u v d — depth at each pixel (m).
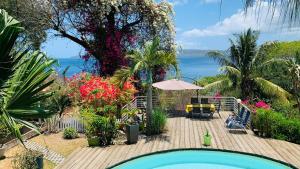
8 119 4.70
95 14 24.50
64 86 19.31
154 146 14.84
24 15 22.56
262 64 30.08
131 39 25.72
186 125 18.70
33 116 5.00
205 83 34.09
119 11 24.59
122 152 14.00
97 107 16.36
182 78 25.17
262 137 16.25
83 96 16.50
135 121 16.73
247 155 13.89
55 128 18.06
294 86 28.27
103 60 25.27
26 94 4.94
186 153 14.30
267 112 16.41
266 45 30.34
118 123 16.55
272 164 13.00
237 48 30.84
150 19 25.17
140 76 23.39
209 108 20.25
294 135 15.59
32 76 4.98
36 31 23.09
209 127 18.22
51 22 24.36
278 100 28.08
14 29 4.64
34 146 15.27
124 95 17.16
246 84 30.50
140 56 16.72
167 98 22.58
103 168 12.12
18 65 5.07
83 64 26.16
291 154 13.75
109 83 17.14
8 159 13.28
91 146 14.89
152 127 16.75
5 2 21.84
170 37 25.66
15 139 15.32
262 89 29.16
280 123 15.96
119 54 25.12
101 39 25.34
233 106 22.70
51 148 15.05
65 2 24.09
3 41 4.64
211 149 14.41
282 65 30.64
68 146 15.38
